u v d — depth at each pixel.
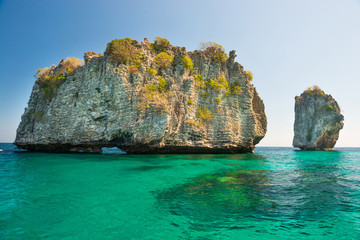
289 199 9.44
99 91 31.50
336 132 68.69
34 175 13.94
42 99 38.03
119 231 6.18
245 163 22.66
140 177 13.75
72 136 31.47
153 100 29.19
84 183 11.84
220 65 39.09
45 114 35.62
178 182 12.66
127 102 29.27
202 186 11.76
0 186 10.95
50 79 37.88
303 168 19.61
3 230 6.11
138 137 27.62
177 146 30.52
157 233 6.09
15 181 12.13
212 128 34.00
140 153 31.00
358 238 5.91
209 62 38.31
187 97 32.81
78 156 27.31
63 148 35.03
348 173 16.81
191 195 9.93
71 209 7.84
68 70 35.81
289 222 6.94
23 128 37.53
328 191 10.91
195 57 38.47
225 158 27.22
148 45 36.72
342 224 6.81
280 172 16.88
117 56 32.06
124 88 29.70
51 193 9.78
